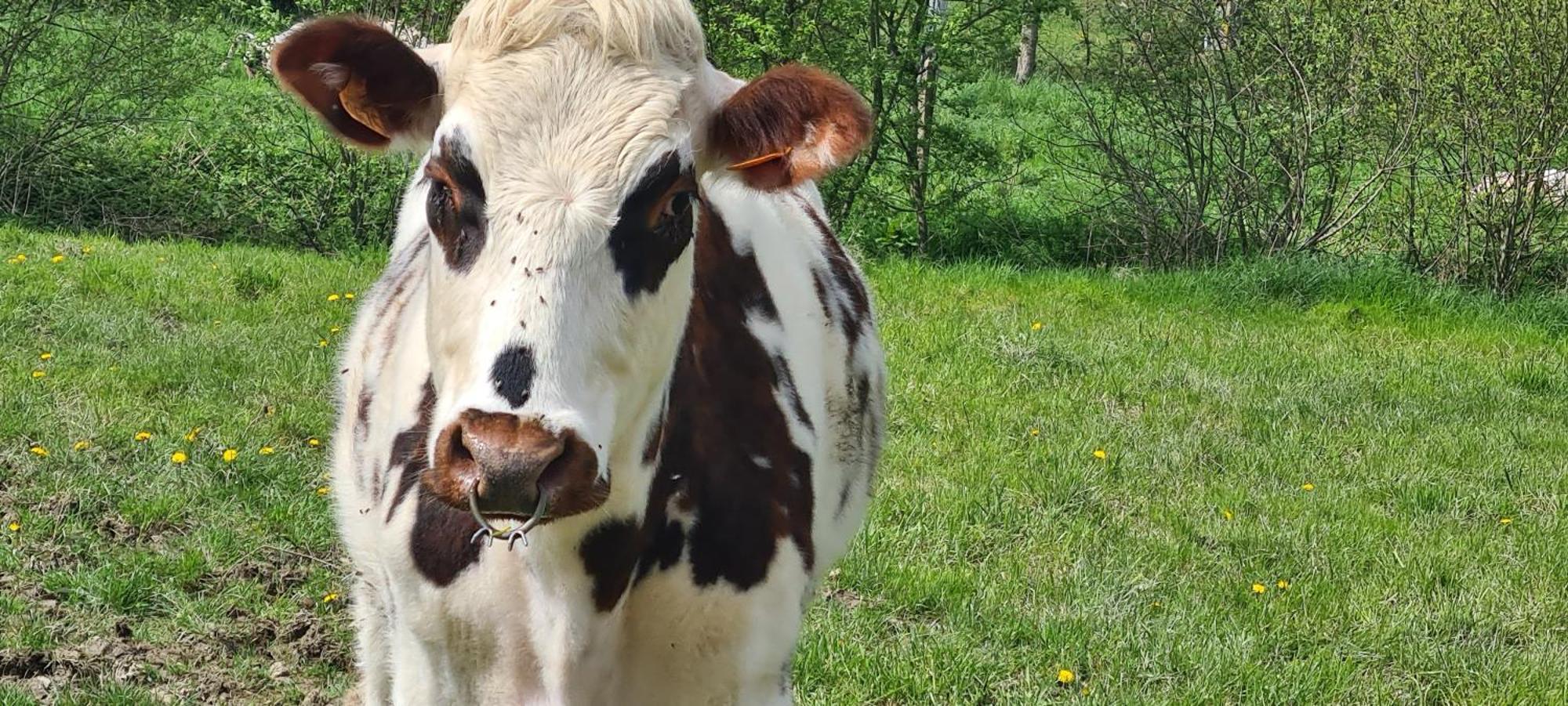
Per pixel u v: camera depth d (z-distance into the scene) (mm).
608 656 2842
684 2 2604
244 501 5883
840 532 3752
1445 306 12008
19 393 6730
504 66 2451
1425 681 5363
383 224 14336
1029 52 21828
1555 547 6648
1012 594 5746
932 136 15445
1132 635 5430
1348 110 13391
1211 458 7668
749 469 2926
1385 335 11031
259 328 8297
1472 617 5824
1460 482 7543
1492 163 12633
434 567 2795
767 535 2922
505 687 2840
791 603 3006
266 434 6578
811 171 2602
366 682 3562
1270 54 13922
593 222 2357
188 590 5223
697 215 2738
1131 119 14703
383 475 3029
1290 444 7945
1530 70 12211
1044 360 9172
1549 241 12961
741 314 3102
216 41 16578
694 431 2836
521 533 2352
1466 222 13047
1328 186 14367
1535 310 12070
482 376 2275
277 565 5453
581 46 2463
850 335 3752
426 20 13383
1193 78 14109
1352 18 13141
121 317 8211
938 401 8172
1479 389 9398
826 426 3447
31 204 14391
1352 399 8938
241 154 14617
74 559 5312
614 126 2414
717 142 2645
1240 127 14023
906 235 15594
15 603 4914
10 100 14406
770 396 3055
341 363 3809
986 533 6355
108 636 4840
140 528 5578
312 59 2539
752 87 2596
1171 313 11352
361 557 3387
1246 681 5176
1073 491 6871
